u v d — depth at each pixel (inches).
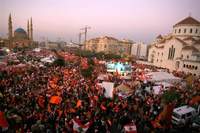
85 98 693.3
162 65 2517.2
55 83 903.7
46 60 1774.1
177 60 2146.9
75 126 406.0
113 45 5162.4
